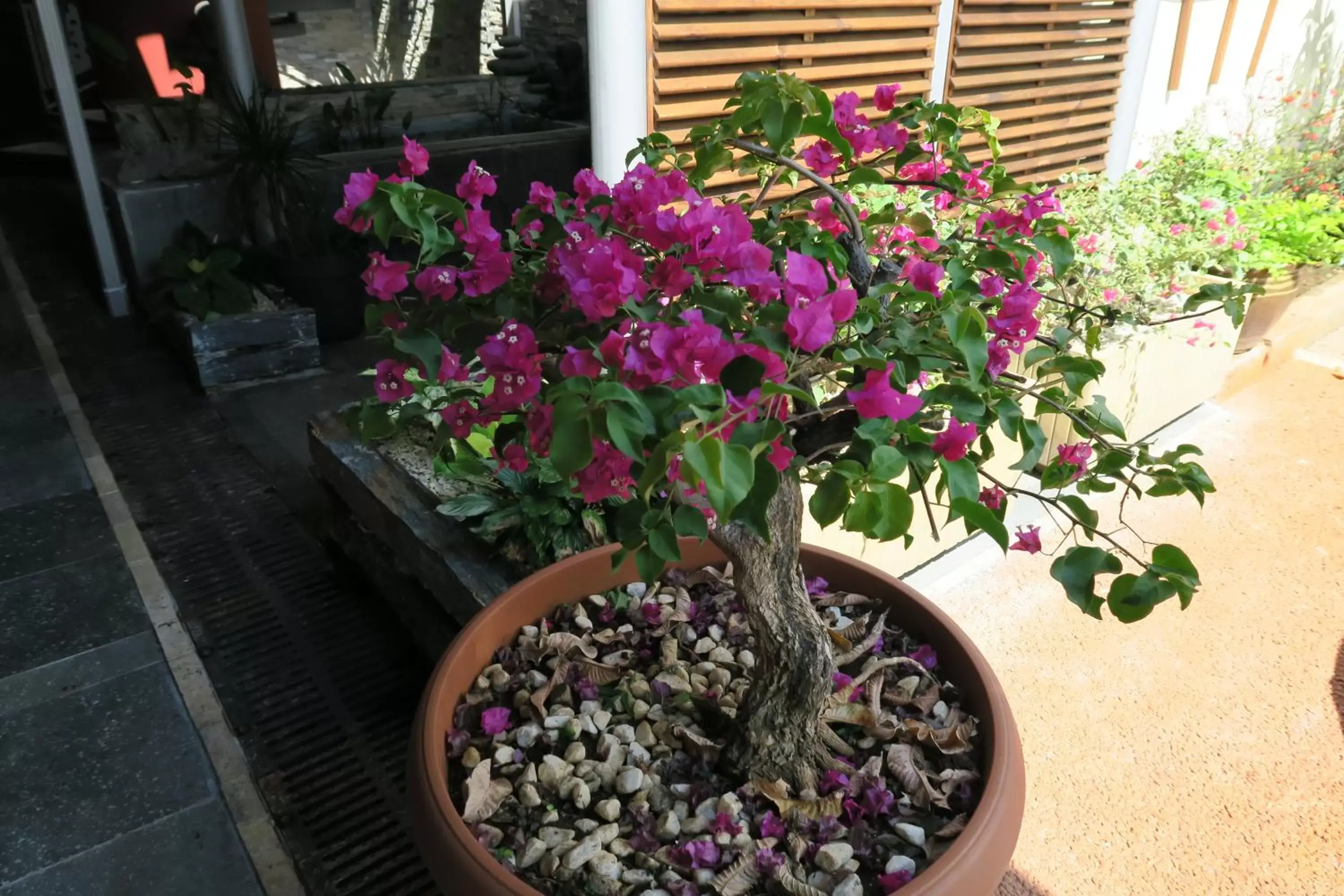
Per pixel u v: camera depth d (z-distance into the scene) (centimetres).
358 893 157
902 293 100
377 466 216
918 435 86
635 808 122
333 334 390
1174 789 179
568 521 177
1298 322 382
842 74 286
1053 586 239
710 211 87
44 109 642
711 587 167
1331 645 218
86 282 448
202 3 512
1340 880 160
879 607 154
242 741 189
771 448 82
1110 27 369
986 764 121
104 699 198
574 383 70
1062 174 352
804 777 127
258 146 366
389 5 500
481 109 483
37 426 315
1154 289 281
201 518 267
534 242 113
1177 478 103
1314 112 464
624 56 241
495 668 141
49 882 156
